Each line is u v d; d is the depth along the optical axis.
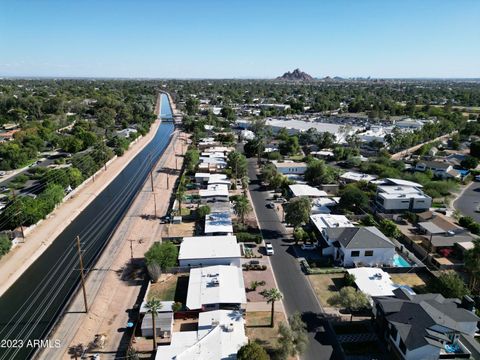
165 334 48.88
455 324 43.31
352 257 65.69
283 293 58.00
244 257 68.69
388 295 53.94
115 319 52.91
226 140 171.75
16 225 78.88
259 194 104.25
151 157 150.50
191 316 52.75
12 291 61.28
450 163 134.75
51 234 79.94
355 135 158.88
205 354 42.56
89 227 85.50
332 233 70.94
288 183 106.88
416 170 124.94
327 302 54.62
